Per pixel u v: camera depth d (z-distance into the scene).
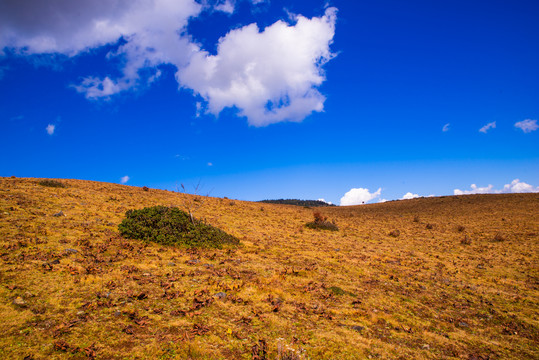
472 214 42.91
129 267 9.79
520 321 9.41
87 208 19.02
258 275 11.30
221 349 5.89
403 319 8.86
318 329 7.40
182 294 8.28
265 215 36.22
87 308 6.67
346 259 16.23
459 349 7.34
